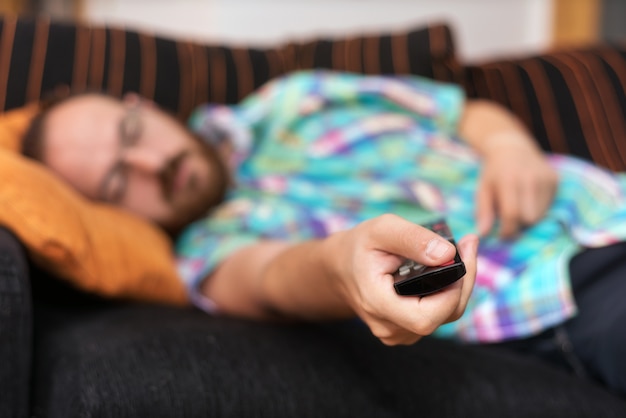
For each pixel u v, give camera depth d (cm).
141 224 92
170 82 123
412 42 129
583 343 76
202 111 121
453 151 100
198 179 100
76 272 68
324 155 100
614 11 247
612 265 79
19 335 56
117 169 96
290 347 60
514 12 246
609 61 137
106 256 71
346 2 219
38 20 119
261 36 210
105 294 71
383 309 45
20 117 102
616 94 133
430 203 90
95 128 97
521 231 85
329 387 57
